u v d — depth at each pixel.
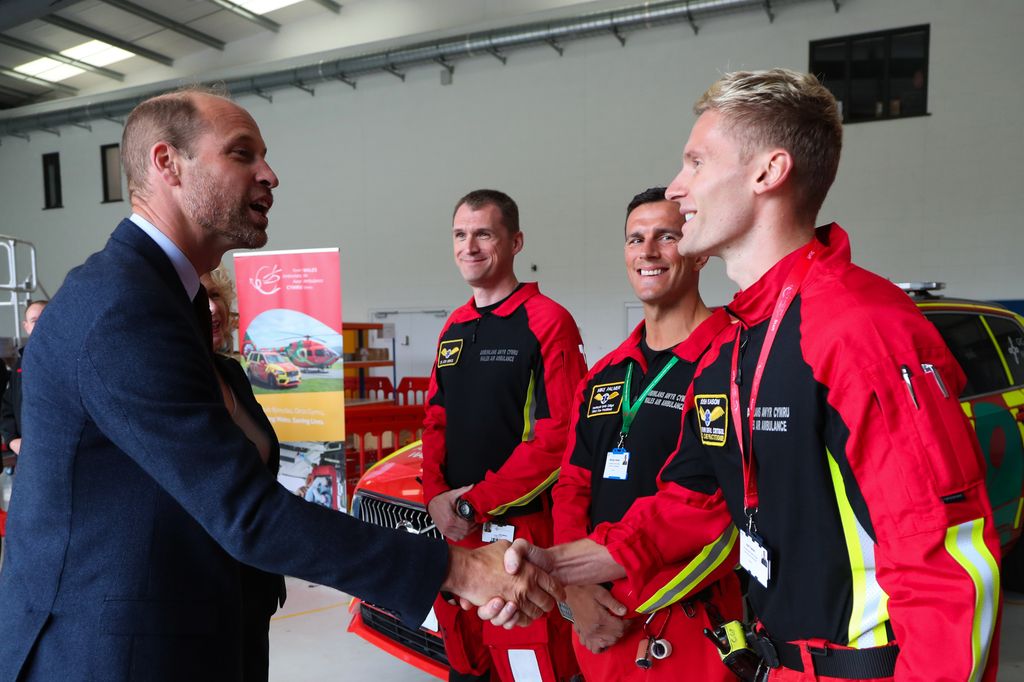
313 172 11.74
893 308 0.90
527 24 9.53
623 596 1.41
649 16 8.85
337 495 3.80
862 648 0.93
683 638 1.43
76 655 0.98
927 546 0.82
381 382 7.72
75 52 12.16
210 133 1.15
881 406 0.85
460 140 10.60
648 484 1.54
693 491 1.39
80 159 13.72
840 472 0.93
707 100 1.08
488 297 2.28
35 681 0.99
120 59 12.51
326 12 11.33
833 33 8.39
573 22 9.26
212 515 0.99
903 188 8.20
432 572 1.12
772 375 1.00
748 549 1.08
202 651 1.05
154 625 1.00
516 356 2.10
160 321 1.01
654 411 1.55
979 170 7.87
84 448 1.00
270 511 1.00
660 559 1.37
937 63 7.99
